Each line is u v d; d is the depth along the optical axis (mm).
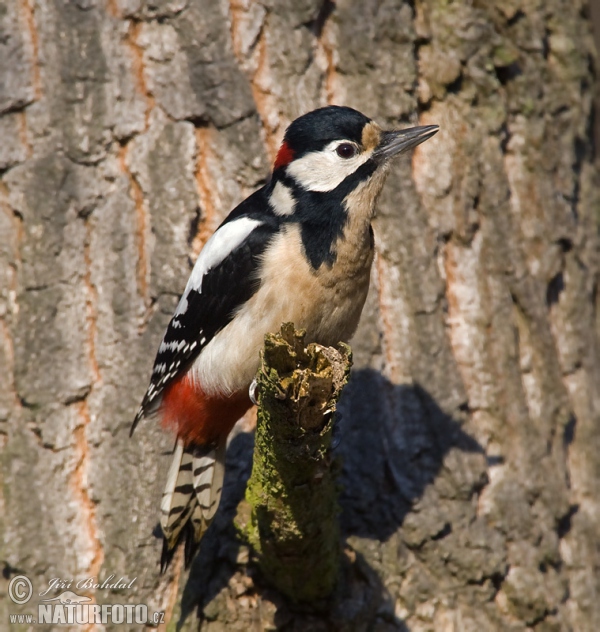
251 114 9930
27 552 9172
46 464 9328
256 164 9859
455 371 9852
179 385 9344
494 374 9969
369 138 9008
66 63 9859
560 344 10570
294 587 8688
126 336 9523
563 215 10742
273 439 7395
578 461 10375
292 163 9031
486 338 10055
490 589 9414
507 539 9594
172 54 9922
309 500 7895
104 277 9609
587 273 10977
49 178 9703
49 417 9391
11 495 9289
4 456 9391
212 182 9875
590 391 10594
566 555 9945
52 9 9930
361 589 9023
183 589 9047
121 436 9367
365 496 9422
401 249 10000
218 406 9242
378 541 9328
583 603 9844
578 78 11234
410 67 10328
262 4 10094
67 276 9594
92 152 9773
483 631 9266
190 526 9219
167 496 9203
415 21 10469
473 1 10617
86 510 9312
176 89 9875
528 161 10680
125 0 9938
